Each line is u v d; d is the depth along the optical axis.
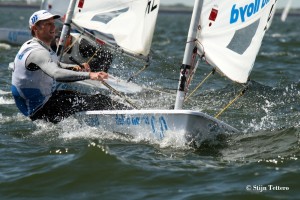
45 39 25.73
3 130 26.95
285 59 62.31
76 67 26.84
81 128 26.59
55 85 26.72
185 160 22.22
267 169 20.95
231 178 20.11
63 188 19.61
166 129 24.19
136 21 32.66
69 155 22.69
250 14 25.05
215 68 25.53
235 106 32.94
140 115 24.86
